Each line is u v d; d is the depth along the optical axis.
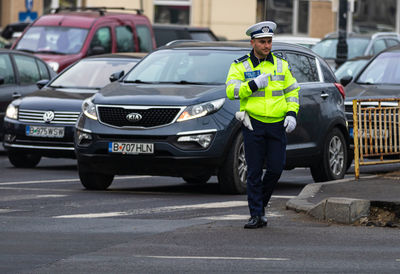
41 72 44.66
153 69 30.38
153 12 84.62
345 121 32.44
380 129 29.19
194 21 85.56
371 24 91.88
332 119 31.62
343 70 52.44
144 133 27.42
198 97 27.61
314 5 90.44
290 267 16.83
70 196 27.12
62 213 23.47
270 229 21.05
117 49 55.50
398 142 29.66
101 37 54.69
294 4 89.81
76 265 16.91
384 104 34.56
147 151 27.38
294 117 21.27
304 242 19.44
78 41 53.88
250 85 20.92
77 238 19.66
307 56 31.84
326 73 32.41
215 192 29.03
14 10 84.12
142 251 18.25
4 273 16.23
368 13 91.75
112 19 55.81
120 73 30.77
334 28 91.88
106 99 28.16
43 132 35.47
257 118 21.27
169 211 24.05
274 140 21.39
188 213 23.70
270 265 16.98
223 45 31.00
